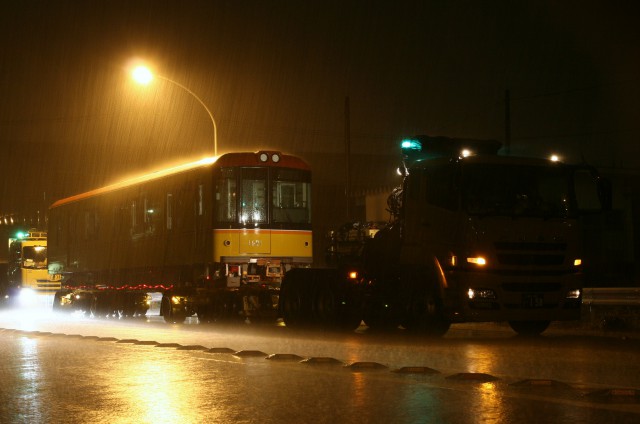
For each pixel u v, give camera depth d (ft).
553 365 39.93
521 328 60.75
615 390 29.94
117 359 43.80
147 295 94.27
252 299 77.30
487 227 52.85
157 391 32.01
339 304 63.82
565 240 54.44
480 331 65.67
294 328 68.44
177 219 82.48
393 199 61.16
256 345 52.39
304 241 77.66
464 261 52.90
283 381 34.27
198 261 77.77
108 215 100.83
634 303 68.74
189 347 50.08
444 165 54.85
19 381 35.73
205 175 77.05
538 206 54.34
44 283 143.95
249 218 75.82
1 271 168.66
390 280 60.34
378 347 50.14
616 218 141.90
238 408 28.02
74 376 37.04
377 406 28.02
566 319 54.44
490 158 54.44
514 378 34.73
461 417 25.82
